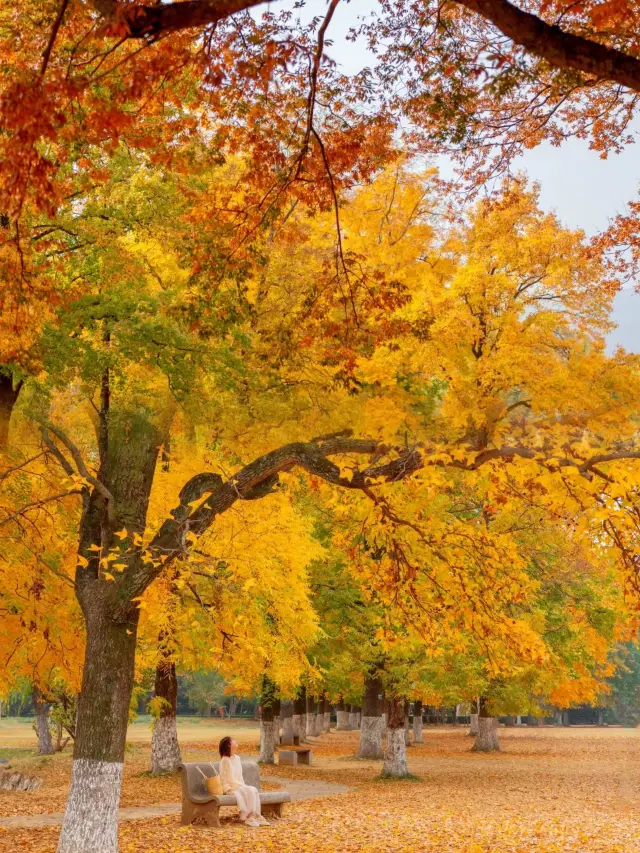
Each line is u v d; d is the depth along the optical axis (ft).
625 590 24.72
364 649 75.72
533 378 33.06
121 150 32.71
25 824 43.47
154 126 24.04
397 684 74.02
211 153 24.31
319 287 27.73
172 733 74.54
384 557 34.37
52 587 38.27
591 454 23.39
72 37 20.68
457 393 33.14
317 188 24.50
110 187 32.65
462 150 25.27
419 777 79.15
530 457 26.37
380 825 45.24
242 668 52.42
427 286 36.29
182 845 37.14
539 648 31.63
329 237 35.96
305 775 81.10
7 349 26.13
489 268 38.45
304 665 56.24
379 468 30.37
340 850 35.94
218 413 33.27
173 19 14.99
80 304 31.63
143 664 56.65
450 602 32.27
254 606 48.42
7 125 15.71
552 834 41.55
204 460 38.91
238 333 30.45
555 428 25.82
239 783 46.34
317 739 157.69
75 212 34.30
